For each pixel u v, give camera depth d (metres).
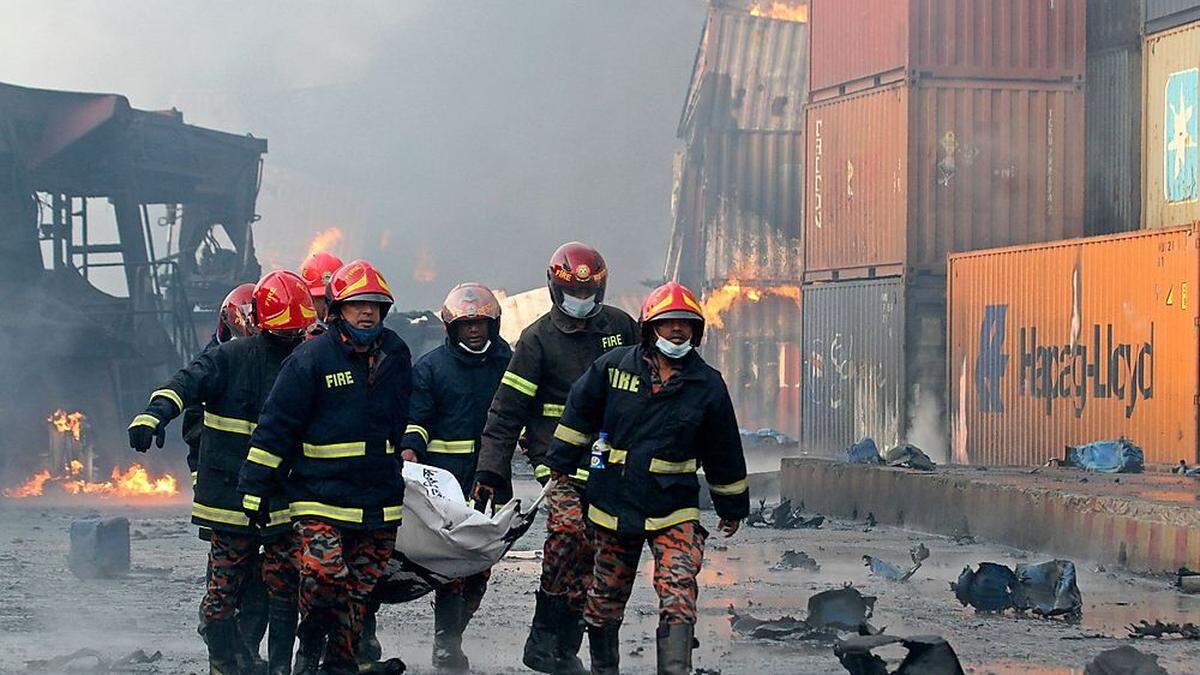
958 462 31.06
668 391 6.75
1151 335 25.41
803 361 37.00
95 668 8.33
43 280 37.47
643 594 12.20
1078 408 27.34
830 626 9.60
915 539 18.70
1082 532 15.51
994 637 9.59
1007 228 33.44
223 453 7.75
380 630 10.17
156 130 44.00
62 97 38.62
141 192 43.81
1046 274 28.36
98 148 39.03
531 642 8.10
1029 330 28.81
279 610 7.75
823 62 36.38
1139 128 32.81
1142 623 9.78
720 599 11.85
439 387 8.84
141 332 40.62
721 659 8.49
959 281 31.02
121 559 13.95
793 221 52.03
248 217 46.22
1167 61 31.20
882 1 34.19
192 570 14.58
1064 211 33.34
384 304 7.09
